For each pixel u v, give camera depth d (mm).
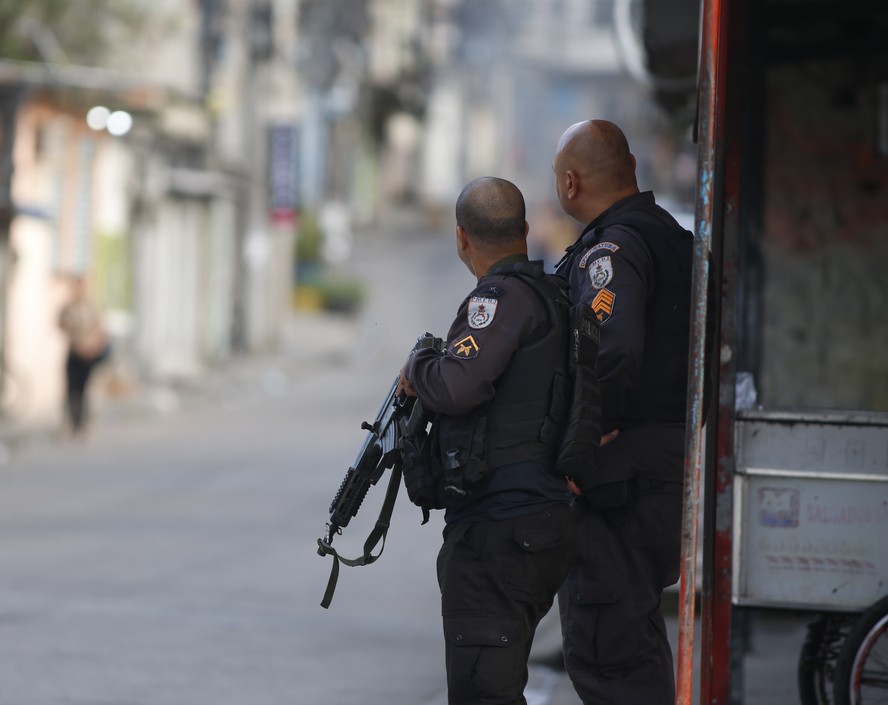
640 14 34062
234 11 124500
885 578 19844
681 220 76375
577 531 18828
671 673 18984
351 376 115625
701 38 17438
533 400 17438
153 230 107750
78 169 93375
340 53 179375
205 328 117875
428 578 40531
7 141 79562
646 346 18641
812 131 32312
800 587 20031
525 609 17562
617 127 19375
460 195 18188
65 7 90000
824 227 32469
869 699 20141
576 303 18594
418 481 17688
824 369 32688
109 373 95812
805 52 31688
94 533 46906
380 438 18109
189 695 27266
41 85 78875
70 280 92375
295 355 127875
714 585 19469
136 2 95938
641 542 18797
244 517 50719
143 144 103688
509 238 17969
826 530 19953
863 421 19797
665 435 18719
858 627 19859
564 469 17328
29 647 30781
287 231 134875
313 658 30797
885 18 30078
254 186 122938
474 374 17125
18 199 84438
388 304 160500
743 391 20859
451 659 17562
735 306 19578
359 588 38875
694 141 19484
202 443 74938
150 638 32094
